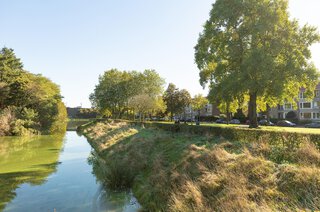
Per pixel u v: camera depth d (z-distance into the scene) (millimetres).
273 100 26203
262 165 8438
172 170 11023
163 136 18047
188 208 7707
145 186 10906
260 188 7340
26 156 23125
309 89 23734
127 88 62750
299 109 65938
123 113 69500
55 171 16984
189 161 11172
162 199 9242
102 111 69688
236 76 22188
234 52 23406
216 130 15133
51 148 28672
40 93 50719
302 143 9633
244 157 9297
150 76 61219
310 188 6688
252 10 23312
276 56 23078
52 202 11031
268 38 23656
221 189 8156
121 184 12453
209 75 27531
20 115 44094
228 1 24125
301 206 6160
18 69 54125
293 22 24031
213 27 25188
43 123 52312
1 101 45656
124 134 26578
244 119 59562
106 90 65438
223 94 23047
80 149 28062
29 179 14891
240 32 23266
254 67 20875
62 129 60656
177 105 66562
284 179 7434
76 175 15805
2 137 38031
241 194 7297
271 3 23438
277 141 10812
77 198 11430
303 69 21938
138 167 13422
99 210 9938
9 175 15867
